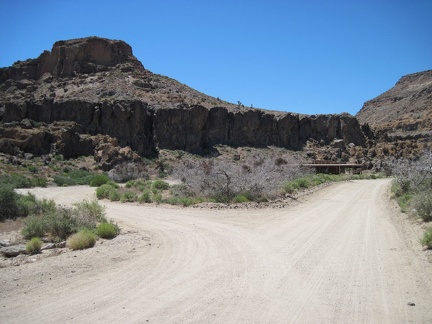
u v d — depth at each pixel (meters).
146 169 53.28
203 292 7.35
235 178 24.22
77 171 50.72
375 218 17.16
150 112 71.81
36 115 63.94
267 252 10.57
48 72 101.00
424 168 24.62
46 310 6.56
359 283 7.79
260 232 13.67
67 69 98.31
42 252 11.30
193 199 22.75
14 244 12.28
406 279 7.90
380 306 6.56
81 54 100.38
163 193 29.09
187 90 104.31
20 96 84.19
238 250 10.82
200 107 73.81
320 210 20.34
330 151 84.69
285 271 8.70
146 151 67.19
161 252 10.70
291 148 82.62
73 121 64.19
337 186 39.34
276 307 6.60
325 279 8.09
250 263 9.41
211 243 11.80
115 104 67.00
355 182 47.25
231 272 8.63
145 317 6.22
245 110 85.44
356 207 21.84
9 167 45.22
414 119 149.38
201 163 33.44
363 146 91.62
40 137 55.53
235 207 20.86
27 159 51.94
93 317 6.25
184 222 16.14
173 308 6.58
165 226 15.20
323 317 6.17
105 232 13.27
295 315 6.26
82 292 7.46
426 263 8.91
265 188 24.67
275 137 82.62
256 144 80.00
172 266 9.20
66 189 35.12
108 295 7.26
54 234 13.27
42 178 42.72
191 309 6.53
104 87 87.62
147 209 20.81
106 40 105.50
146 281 8.07
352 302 6.78
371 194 30.59
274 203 22.45
